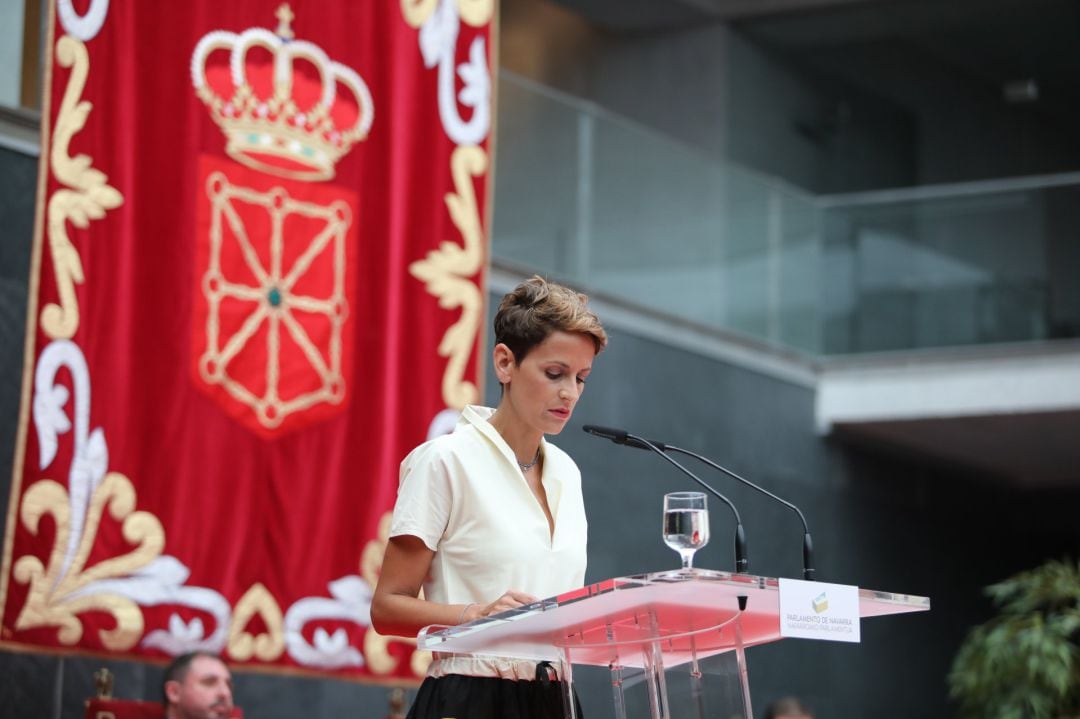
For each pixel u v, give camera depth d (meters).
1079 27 37.09
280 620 16.41
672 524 7.48
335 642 16.73
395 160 17.98
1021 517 37.44
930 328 30.89
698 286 28.58
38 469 14.95
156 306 15.91
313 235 17.20
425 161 18.31
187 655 15.07
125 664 17.75
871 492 32.53
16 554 14.74
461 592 7.69
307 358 17.00
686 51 36.59
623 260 26.97
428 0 18.50
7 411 17.28
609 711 7.91
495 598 7.63
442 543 7.77
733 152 36.12
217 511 16.11
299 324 16.98
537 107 25.59
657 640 7.31
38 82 17.91
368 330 17.58
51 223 15.23
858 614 7.27
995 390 30.19
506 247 24.59
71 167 15.41
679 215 28.34
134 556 15.45
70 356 15.25
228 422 16.30
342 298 17.39
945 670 33.81
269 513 16.48
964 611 34.94
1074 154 39.28
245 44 16.84
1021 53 38.56
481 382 18.36
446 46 18.62
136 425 15.65
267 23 17.05
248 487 16.38
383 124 17.97
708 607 7.04
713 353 28.69
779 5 36.22
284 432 16.72
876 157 39.56
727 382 28.94
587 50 36.94
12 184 17.69
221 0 16.70
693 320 28.28
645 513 26.53
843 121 39.47
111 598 15.23
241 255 16.59
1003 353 30.19
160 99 16.14
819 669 29.94
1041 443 32.94
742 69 36.75
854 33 37.34
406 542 7.70
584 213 26.28
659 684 7.50
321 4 17.55
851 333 31.42
